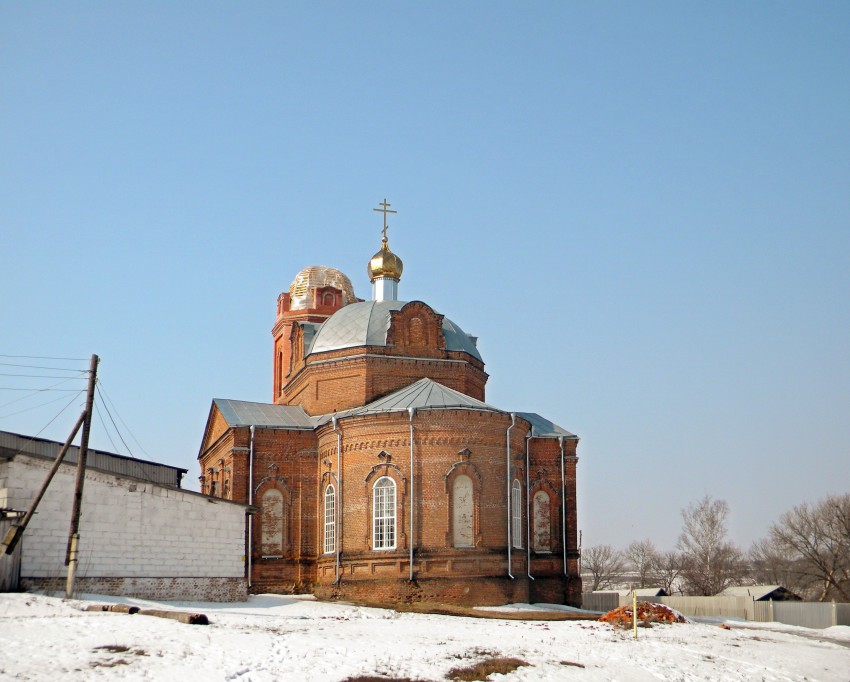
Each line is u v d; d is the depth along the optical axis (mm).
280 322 78000
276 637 29000
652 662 30500
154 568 40594
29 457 37625
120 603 35781
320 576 51219
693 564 99188
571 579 53906
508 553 48188
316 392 56906
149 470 53156
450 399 50281
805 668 32594
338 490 49875
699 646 35062
